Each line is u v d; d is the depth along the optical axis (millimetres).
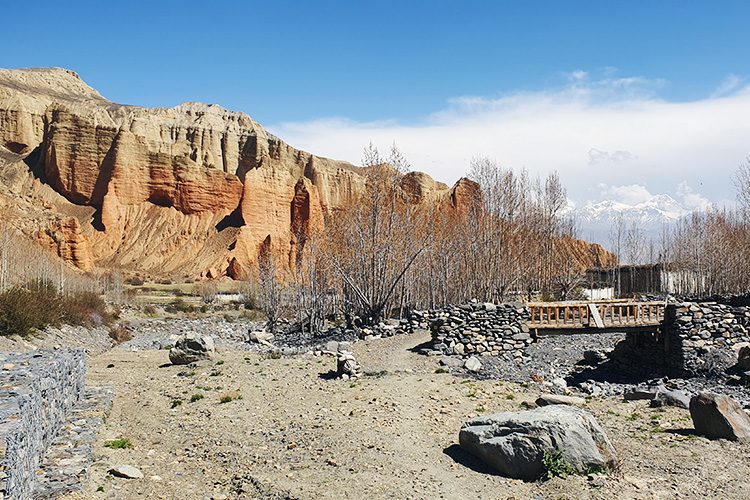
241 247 144375
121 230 152875
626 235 81938
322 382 20844
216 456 13281
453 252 44062
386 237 37062
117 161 156625
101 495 10523
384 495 10320
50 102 180750
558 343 27531
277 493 10727
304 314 46656
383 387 19125
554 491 10250
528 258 49812
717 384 19812
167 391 20750
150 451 13680
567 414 11664
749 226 61562
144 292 107812
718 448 12547
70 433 14242
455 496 10195
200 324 62594
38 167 161875
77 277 89062
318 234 49062
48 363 14695
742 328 22250
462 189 50844
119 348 41594
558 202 60375
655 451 12508
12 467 8039
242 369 24219
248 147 188125
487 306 24781
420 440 13398
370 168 37906
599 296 60594
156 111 191500
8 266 70438
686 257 64438
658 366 22547
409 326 31984
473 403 16953
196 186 159875
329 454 12758
